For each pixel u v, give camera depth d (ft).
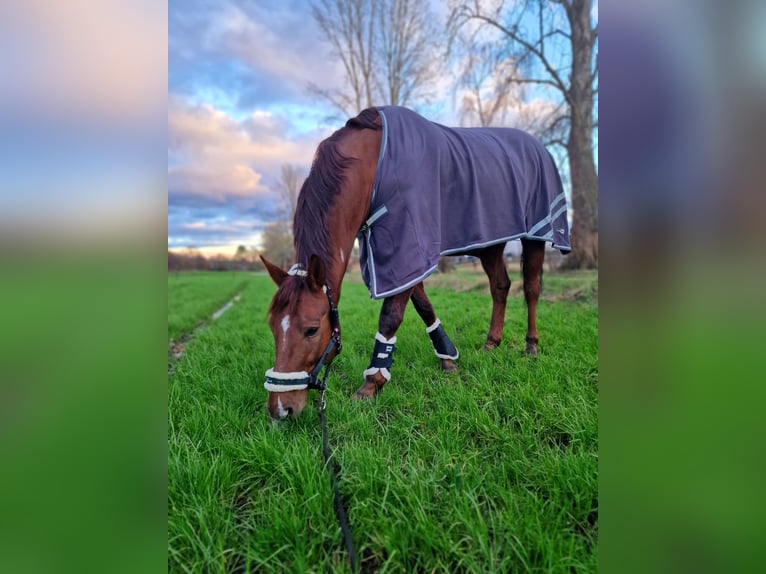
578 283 19.81
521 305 16.81
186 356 10.52
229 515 4.37
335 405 6.98
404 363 9.52
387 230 6.96
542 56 27.84
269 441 5.64
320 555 3.97
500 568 3.62
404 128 7.22
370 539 4.10
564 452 5.38
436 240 7.18
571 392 6.95
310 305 5.83
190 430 6.24
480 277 29.78
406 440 6.00
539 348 10.05
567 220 10.25
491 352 9.63
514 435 5.79
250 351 11.19
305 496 4.58
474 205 7.89
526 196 9.08
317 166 6.68
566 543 3.82
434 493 4.69
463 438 5.89
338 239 6.57
